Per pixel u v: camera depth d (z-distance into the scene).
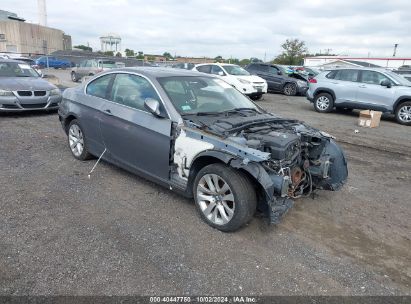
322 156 4.45
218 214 3.76
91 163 5.68
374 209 4.54
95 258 3.18
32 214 3.94
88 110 5.28
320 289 2.93
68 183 4.86
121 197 4.47
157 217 3.99
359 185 5.41
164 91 4.34
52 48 66.19
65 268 3.02
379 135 9.32
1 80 9.32
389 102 11.58
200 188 3.85
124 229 3.70
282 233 3.79
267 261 3.26
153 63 25.00
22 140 6.99
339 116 12.49
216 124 3.96
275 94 20.22
